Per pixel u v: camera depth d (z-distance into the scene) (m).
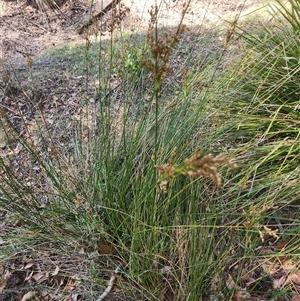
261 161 2.16
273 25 2.76
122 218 2.09
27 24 4.75
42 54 4.14
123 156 2.30
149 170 1.93
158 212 1.97
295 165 2.21
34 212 2.13
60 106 3.30
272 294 1.87
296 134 2.37
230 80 2.43
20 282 2.09
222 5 4.64
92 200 2.22
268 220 2.08
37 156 2.22
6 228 2.29
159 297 1.86
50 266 2.13
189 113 2.34
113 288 1.96
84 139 2.73
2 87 3.44
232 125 2.37
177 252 1.94
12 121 3.16
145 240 1.95
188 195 2.05
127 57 3.02
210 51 3.07
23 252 2.18
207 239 1.98
